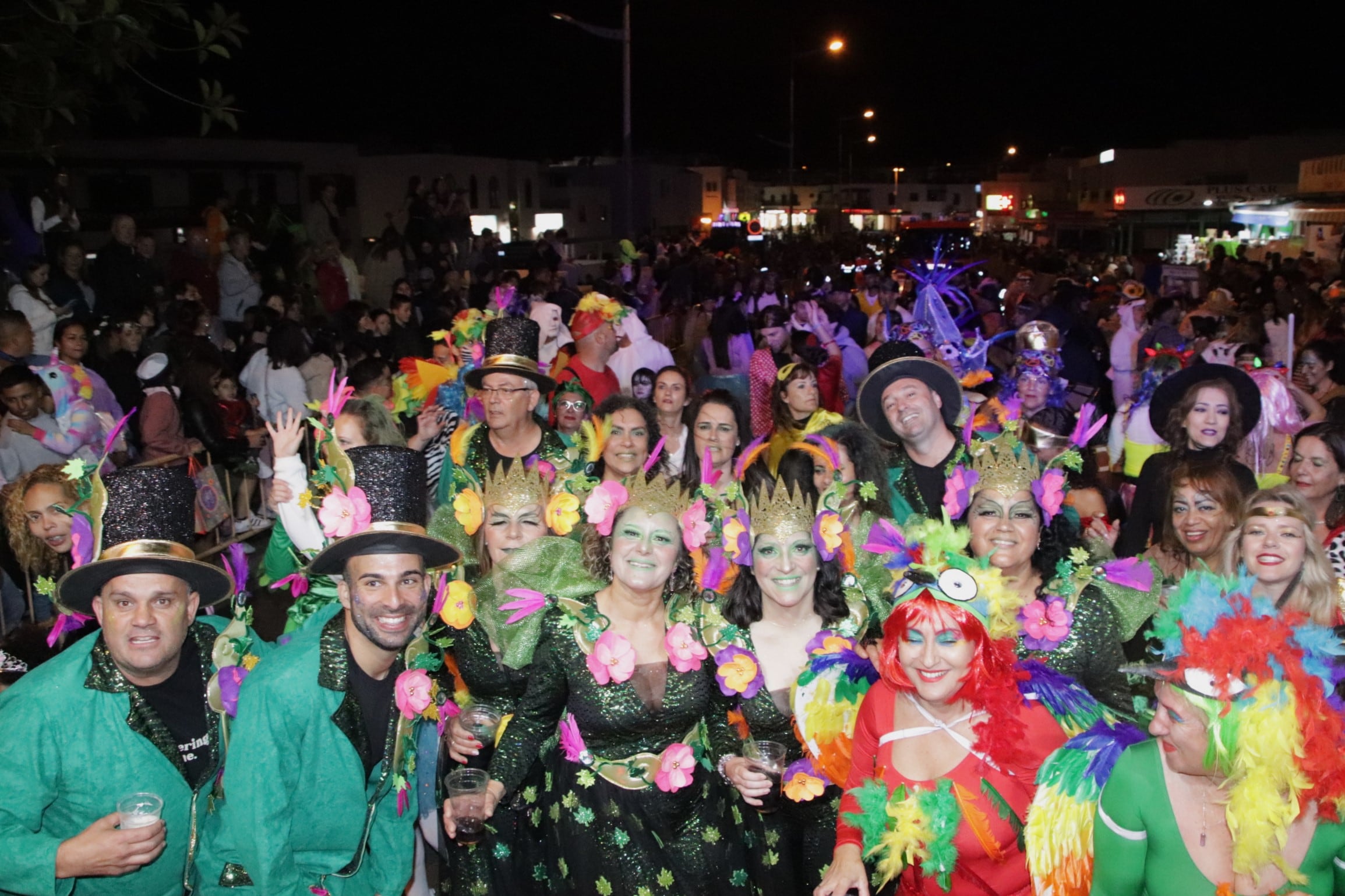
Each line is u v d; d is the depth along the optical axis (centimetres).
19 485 448
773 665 436
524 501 483
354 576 362
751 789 410
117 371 964
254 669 366
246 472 927
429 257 1986
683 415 720
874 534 382
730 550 427
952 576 351
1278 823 289
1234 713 291
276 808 351
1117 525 599
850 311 1827
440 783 473
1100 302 1883
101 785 351
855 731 386
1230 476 479
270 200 2000
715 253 3569
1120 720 371
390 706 380
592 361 846
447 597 435
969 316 1576
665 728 430
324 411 378
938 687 351
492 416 629
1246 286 1855
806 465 457
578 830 430
